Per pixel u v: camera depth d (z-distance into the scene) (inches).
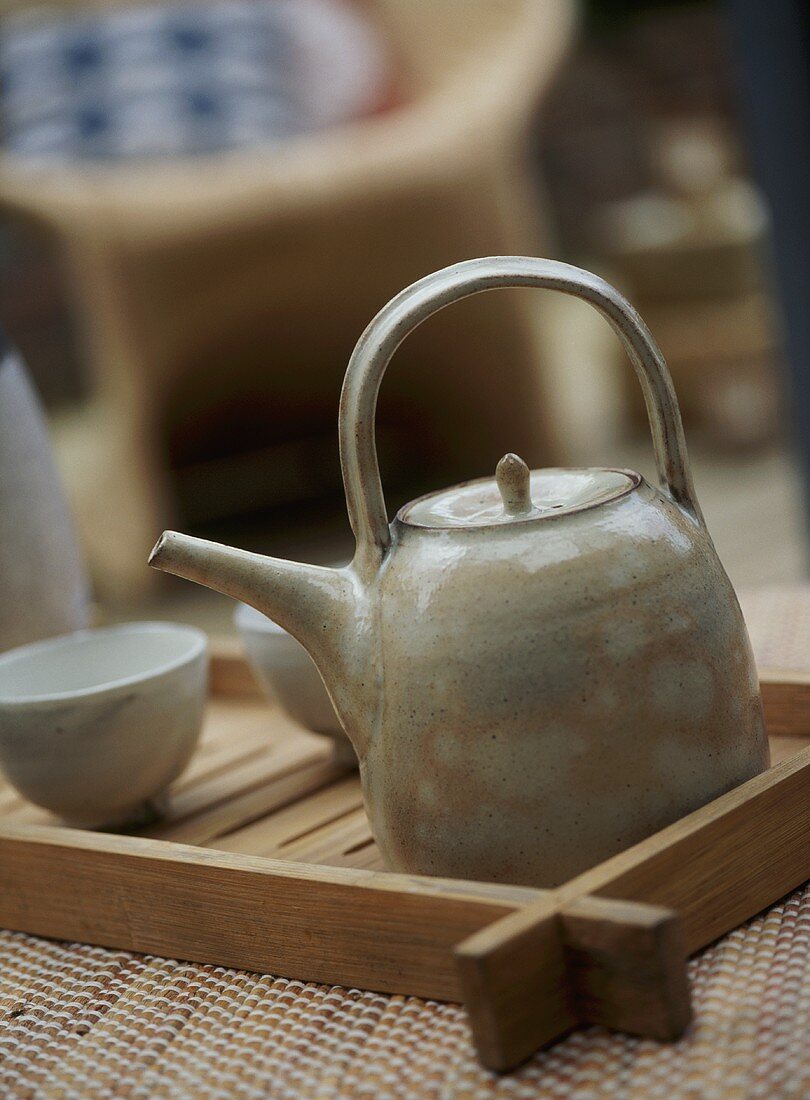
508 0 131.1
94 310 113.7
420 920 31.9
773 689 39.0
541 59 122.3
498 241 117.7
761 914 33.1
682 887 31.9
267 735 44.4
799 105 78.3
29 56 135.4
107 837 35.9
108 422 116.9
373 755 33.5
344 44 139.9
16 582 44.6
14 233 179.8
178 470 158.9
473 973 29.6
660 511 33.5
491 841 32.6
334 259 116.4
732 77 197.3
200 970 34.4
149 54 135.4
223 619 116.9
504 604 32.3
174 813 40.3
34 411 46.0
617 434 168.7
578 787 32.3
